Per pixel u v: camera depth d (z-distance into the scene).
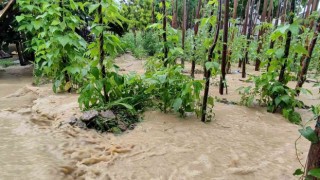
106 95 3.39
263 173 2.30
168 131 3.04
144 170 2.31
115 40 3.39
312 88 5.43
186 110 3.31
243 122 3.37
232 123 3.32
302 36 4.27
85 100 3.26
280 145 2.81
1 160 2.28
